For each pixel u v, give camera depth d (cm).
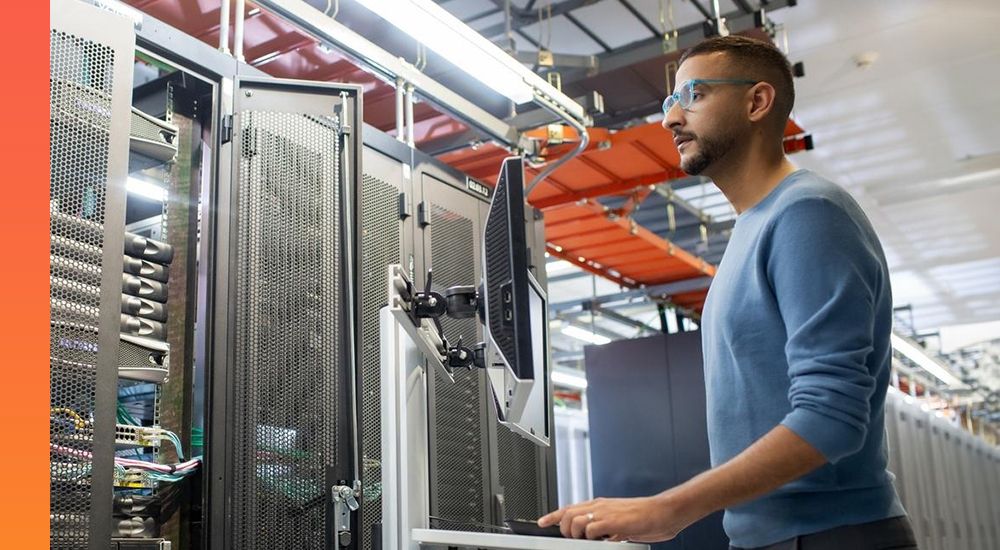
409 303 193
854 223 145
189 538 264
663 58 493
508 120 484
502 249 175
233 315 268
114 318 221
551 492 445
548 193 598
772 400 149
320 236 288
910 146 856
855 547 140
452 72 468
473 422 399
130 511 254
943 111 789
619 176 576
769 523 147
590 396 841
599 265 782
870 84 739
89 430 211
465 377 399
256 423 265
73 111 221
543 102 419
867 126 816
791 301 143
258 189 280
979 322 1437
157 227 292
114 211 226
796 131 512
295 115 291
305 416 273
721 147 165
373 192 365
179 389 273
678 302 896
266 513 261
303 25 343
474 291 195
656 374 815
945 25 650
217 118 283
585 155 533
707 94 166
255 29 413
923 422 880
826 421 131
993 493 1127
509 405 173
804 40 668
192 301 278
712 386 162
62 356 209
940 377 1091
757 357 151
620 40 634
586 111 503
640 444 809
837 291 139
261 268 275
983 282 1248
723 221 830
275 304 275
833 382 133
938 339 1457
